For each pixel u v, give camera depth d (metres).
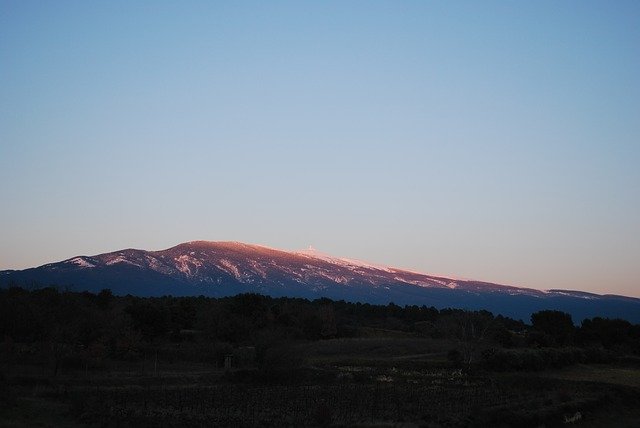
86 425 47.69
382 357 105.44
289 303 167.38
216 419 48.31
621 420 61.38
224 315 119.19
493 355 91.56
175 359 94.50
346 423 46.56
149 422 46.91
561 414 56.09
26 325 87.75
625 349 120.19
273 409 55.22
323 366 90.38
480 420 49.62
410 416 51.44
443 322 118.50
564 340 124.81
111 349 89.69
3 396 53.19
